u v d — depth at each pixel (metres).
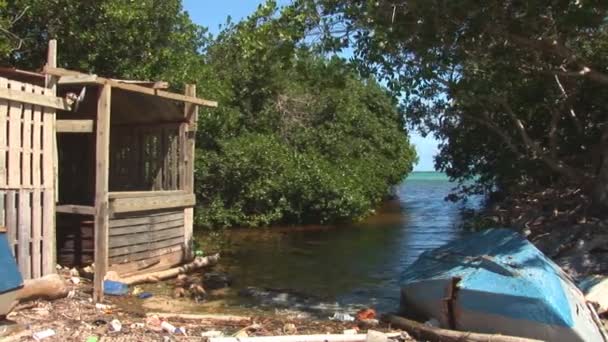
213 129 20.03
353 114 26.14
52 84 8.59
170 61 15.69
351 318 8.59
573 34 10.72
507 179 16.30
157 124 12.70
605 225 10.44
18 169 7.97
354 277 12.06
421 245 16.44
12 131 7.88
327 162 23.33
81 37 13.12
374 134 27.44
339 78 10.55
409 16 9.69
